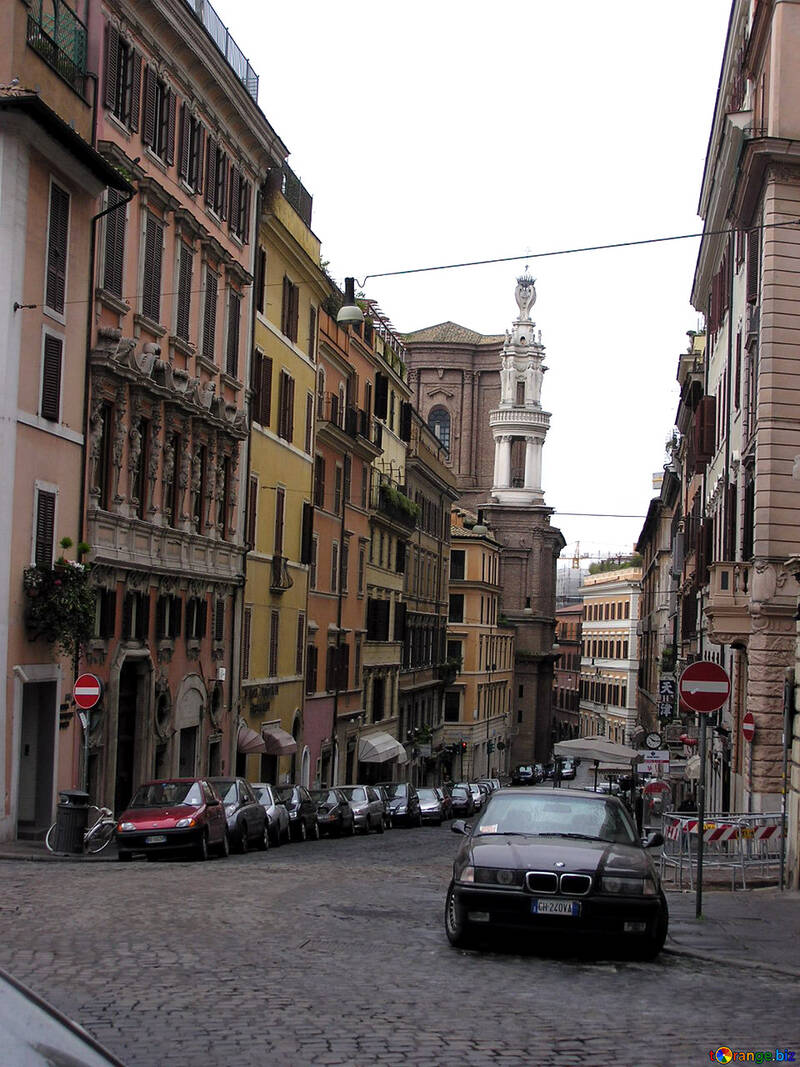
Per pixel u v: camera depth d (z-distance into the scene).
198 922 13.48
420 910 16.05
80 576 26.59
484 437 119.06
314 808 36.72
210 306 37.81
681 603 66.69
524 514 117.44
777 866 24.58
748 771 31.25
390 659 69.88
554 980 11.30
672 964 12.69
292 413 48.00
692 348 70.06
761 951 13.85
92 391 29.48
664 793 42.22
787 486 30.86
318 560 53.75
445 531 89.81
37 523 26.58
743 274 36.19
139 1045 8.15
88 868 20.67
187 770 37.72
